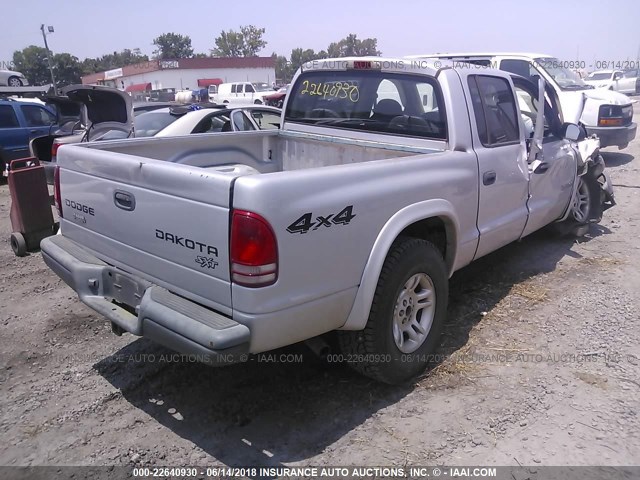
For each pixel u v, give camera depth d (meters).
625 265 5.42
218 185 2.59
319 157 4.73
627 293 4.75
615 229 6.64
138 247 3.09
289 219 2.61
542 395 3.34
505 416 3.16
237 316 2.62
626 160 11.57
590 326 4.18
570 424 3.08
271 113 8.53
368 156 4.38
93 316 4.59
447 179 3.60
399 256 3.24
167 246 2.90
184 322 2.64
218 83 63.94
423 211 3.37
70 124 8.71
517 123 4.53
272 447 2.96
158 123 8.04
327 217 2.78
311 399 3.39
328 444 2.98
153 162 2.92
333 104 4.60
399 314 3.37
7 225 7.78
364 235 3.00
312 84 4.76
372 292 3.08
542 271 5.32
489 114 4.19
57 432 3.12
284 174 2.65
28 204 6.07
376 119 4.30
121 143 3.94
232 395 3.45
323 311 2.88
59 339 4.19
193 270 2.79
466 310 4.52
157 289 2.97
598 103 10.23
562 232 6.23
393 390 3.45
